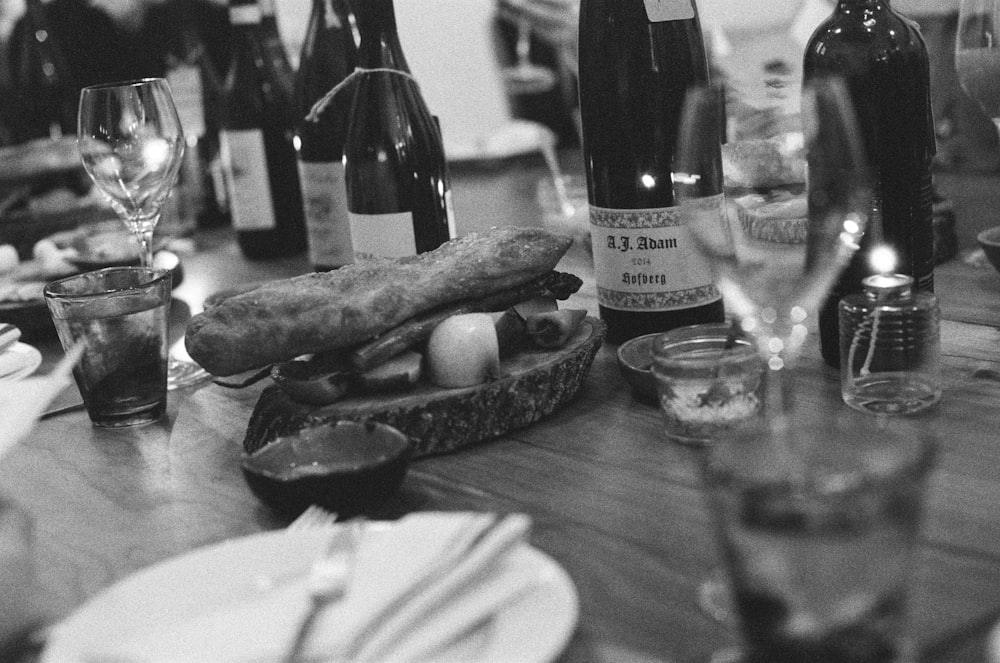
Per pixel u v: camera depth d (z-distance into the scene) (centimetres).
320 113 150
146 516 81
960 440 79
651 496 75
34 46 222
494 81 275
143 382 102
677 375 83
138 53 231
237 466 89
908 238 92
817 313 101
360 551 59
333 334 87
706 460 50
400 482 76
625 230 104
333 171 149
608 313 108
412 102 123
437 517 61
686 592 62
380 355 87
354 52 151
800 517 46
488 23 273
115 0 229
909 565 48
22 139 226
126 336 100
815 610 48
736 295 73
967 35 107
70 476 91
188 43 232
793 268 70
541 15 232
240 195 176
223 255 184
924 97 90
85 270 150
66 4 226
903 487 46
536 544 70
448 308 91
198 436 98
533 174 203
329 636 52
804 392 91
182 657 50
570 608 53
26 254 175
